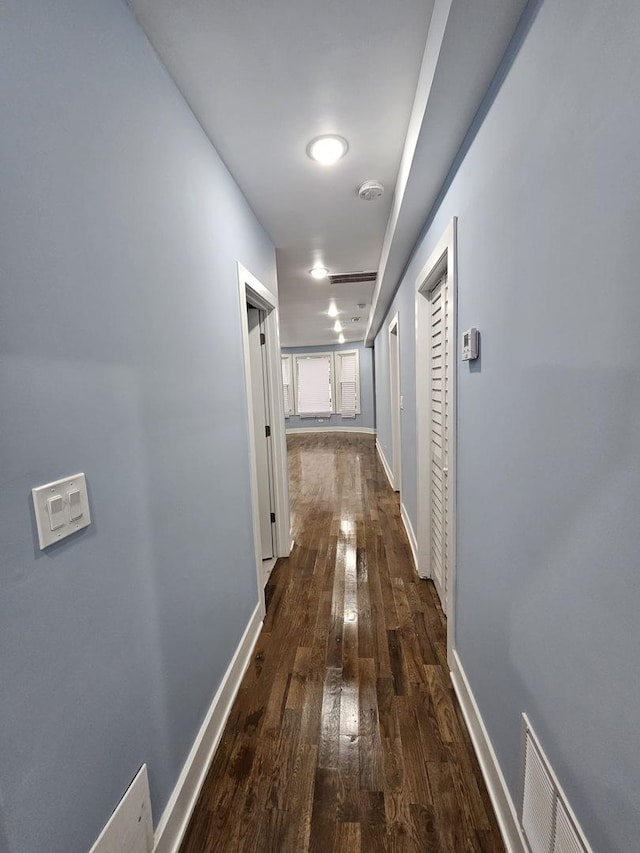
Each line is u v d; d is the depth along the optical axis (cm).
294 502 416
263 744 134
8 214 60
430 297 226
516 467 96
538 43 79
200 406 133
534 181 83
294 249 274
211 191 148
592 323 64
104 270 83
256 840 106
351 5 97
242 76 118
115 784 82
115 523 85
